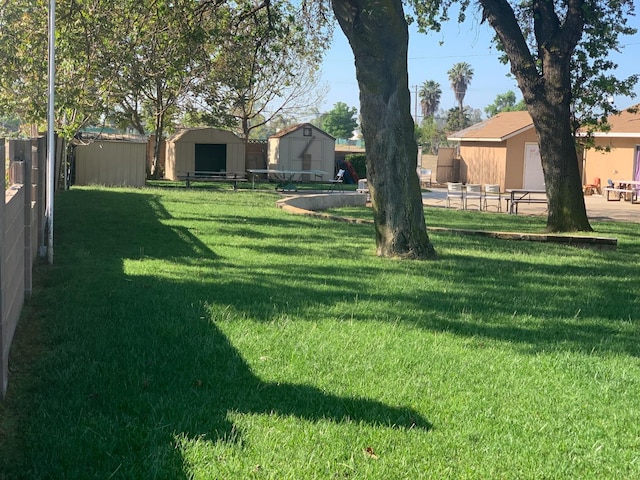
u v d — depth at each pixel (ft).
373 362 17.51
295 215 55.88
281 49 47.98
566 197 53.83
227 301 23.12
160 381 15.48
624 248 44.91
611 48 54.44
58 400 14.23
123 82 49.42
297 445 12.54
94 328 19.36
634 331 22.09
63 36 42.86
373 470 11.72
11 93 45.68
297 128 128.77
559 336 21.12
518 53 53.31
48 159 29.68
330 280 28.22
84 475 11.12
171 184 103.91
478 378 16.79
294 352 17.93
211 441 12.50
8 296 16.43
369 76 35.55
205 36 42.93
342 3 35.60
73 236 37.73
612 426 14.32
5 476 11.07
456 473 11.87
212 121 114.93
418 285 28.04
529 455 12.72
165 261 30.94
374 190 36.19
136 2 42.52
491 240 45.21
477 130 128.36
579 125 56.70
